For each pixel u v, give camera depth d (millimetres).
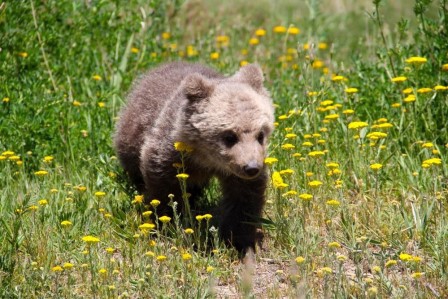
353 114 13102
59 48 15383
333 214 10992
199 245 9977
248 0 25031
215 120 10266
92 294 8984
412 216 10797
